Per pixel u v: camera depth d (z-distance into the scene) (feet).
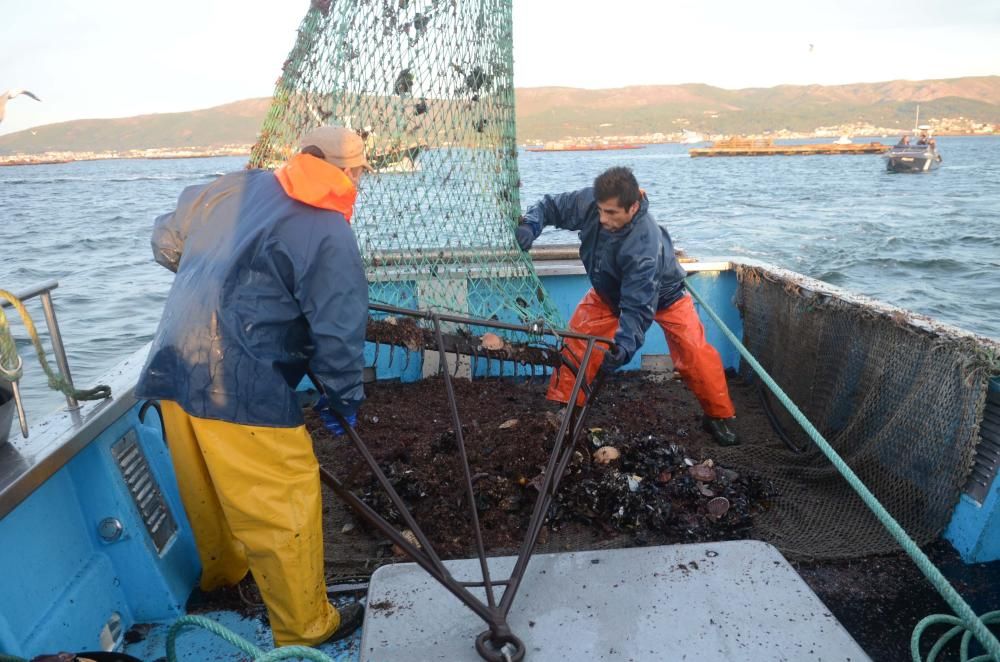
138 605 9.00
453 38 12.67
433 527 10.84
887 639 8.68
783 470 12.59
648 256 11.62
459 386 16.38
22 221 107.45
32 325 8.04
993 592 9.31
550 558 7.29
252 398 7.15
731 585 6.78
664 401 15.80
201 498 8.48
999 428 9.50
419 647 6.16
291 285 7.12
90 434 8.31
